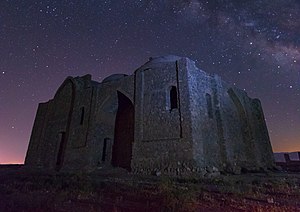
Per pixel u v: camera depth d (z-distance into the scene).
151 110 14.65
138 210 4.53
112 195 6.20
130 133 18.31
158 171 12.41
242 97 19.67
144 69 16.73
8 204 4.88
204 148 13.52
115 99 18.50
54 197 5.62
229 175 12.68
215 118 15.88
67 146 18.61
